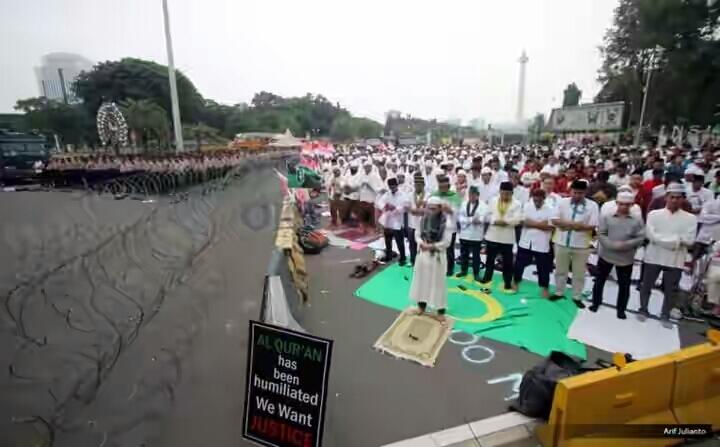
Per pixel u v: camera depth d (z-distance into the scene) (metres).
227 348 4.92
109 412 3.63
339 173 12.68
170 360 4.46
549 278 6.58
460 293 6.52
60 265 5.89
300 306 5.84
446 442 3.39
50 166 18.19
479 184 8.47
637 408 3.35
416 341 5.01
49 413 3.39
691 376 3.54
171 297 5.68
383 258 8.44
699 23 21.25
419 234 5.53
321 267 7.99
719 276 5.43
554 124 31.64
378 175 10.97
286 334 2.87
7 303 4.84
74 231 7.63
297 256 6.33
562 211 5.98
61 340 4.33
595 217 5.84
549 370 3.73
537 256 6.18
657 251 5.30
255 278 6.99
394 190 7.98
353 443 3.37
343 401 3.92
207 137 39.00
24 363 3.92
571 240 5.92
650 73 24.31
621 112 27.28
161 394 3.95
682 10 21.33
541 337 5.12
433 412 3.77
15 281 5.53
